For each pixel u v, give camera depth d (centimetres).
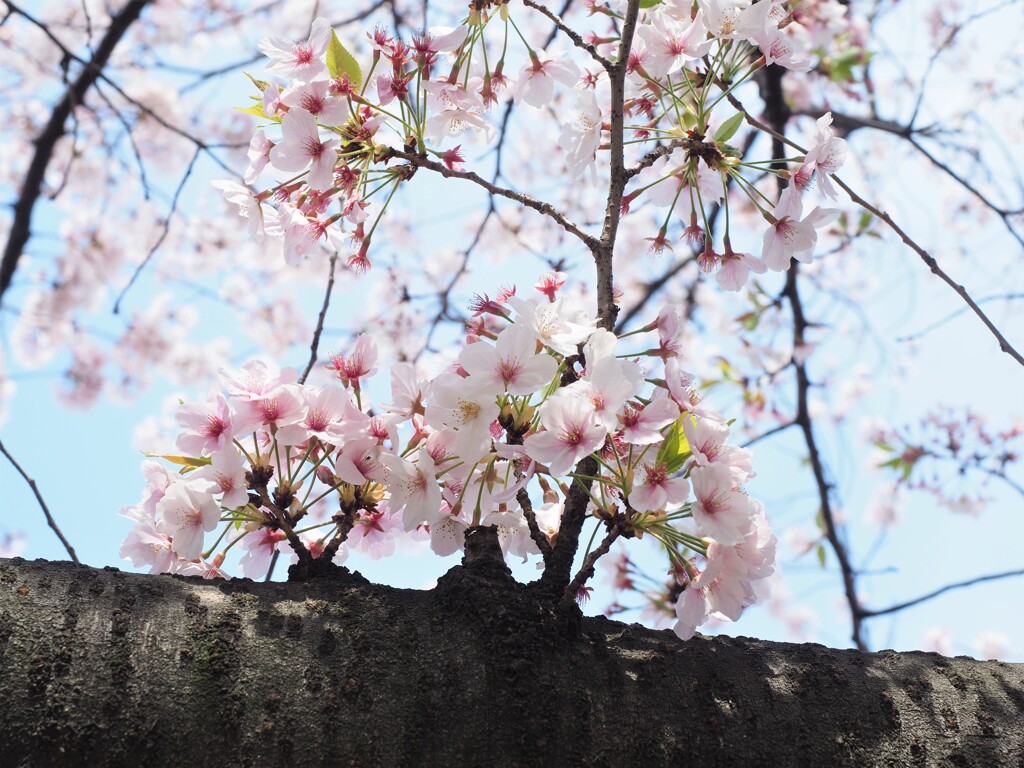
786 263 66
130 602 47
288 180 63
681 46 66
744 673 49
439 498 54
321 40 62
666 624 90
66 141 201
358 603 48
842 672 50
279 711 45
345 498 56
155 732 44
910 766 47
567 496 53
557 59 72
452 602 49
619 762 46
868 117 171
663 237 69
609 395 51
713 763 47
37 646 45
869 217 171
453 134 66
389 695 46
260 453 56
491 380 52
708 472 51
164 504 54
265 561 60
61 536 70
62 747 43
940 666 51
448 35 65
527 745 46
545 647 48
